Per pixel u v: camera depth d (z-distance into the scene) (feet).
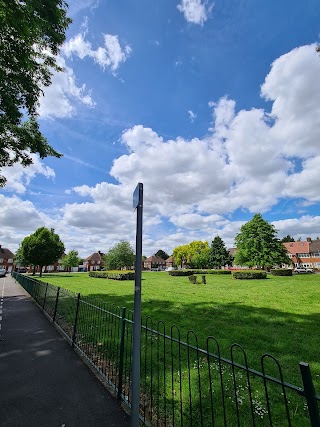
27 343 19.20
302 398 11.43
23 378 13.39
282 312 28.89
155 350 17.33
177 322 24.84
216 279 90.63
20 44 19.63
